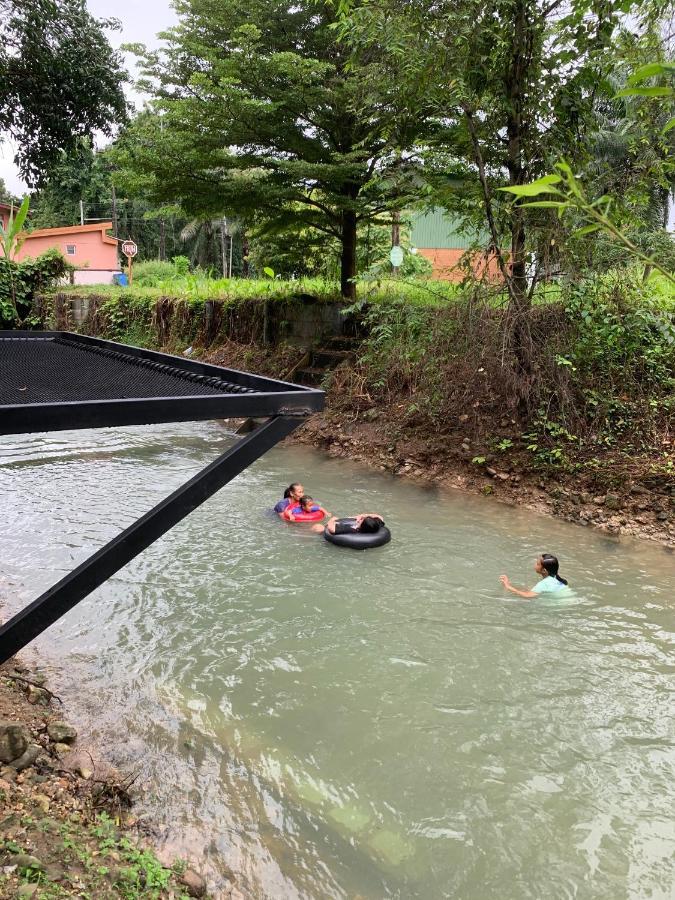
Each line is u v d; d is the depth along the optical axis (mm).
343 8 7086
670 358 9820
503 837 3551
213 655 5320
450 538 7836
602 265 9352
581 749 4277
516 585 6641
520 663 5281
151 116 12500
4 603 5879
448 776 4012
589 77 8594
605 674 5141
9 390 3258
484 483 9492
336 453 11414
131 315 20297
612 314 9688
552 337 9844
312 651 5414
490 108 9141
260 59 11180
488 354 10094
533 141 9000
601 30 8273
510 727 4496
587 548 7531
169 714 4520
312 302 14867
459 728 4473
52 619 2938
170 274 33688
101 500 8969
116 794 3617
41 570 6656
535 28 8500
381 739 4336
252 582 6680
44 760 3742
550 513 8578
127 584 6586
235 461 3057
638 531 7883
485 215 9766
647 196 8633
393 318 12547
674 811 3760
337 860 3355
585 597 6383
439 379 11062
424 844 3488
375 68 9766
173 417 2779
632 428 9281
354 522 7805
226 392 3230
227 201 13047
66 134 12445
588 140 9219
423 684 4980
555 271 9453
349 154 11602
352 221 13953
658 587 6574
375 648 5473
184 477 10211
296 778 3949
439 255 21062
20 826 3006
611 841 3535
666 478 8391
